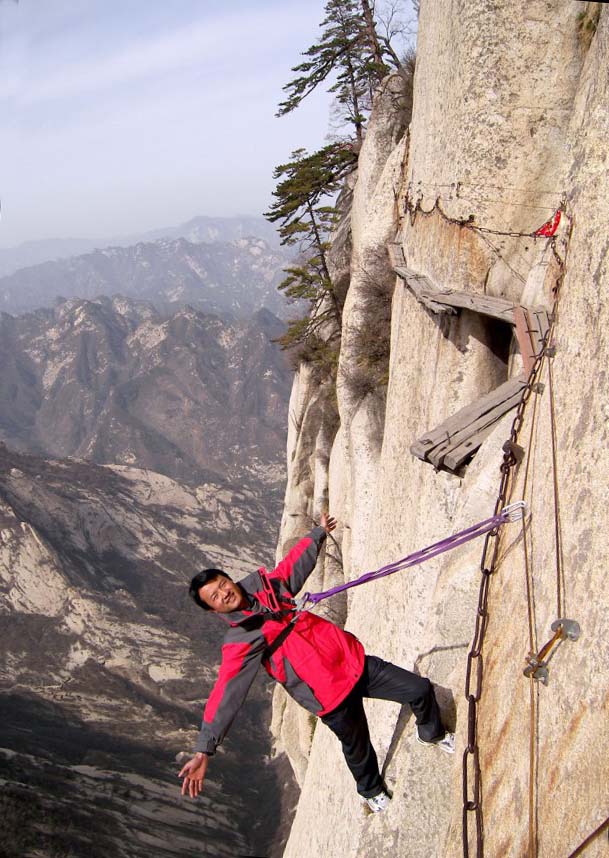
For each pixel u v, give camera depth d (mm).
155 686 135250
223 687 4656
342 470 25219
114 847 69812
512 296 7906
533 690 3707
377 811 5660
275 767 84875
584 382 4121
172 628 157125
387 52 27062
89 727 117000
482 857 3748
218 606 4711
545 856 3189
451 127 8539
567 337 4586
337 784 8508
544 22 7547
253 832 75438
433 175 9539
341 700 4859
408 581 8883
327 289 31250
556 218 5594
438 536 8477
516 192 7816
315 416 36906
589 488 3734
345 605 27156
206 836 75812
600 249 4309
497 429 6488
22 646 141125
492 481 6109
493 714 4195
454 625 5883
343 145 28016
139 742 113000
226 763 95125
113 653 142375
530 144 7730
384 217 19438
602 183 4535
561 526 3928
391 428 11086
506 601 4516
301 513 37906
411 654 8422
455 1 8273
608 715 3090
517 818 3555
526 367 5840
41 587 155750
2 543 161375
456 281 8477
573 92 7562
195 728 119188
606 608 3322
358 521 21625
